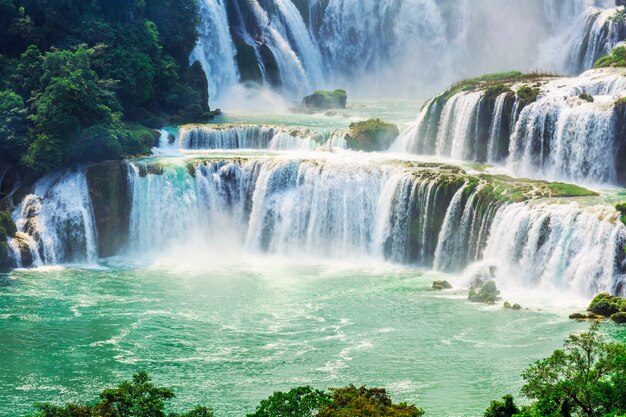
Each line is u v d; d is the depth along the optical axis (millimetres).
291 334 61094
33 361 57125
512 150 84500
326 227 82062
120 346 59438
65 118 83938
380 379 53719
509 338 59031
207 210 84938
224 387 53219
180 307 66812
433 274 75312
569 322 61312
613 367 41250
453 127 89438
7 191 85125
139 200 83500
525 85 89875
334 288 71000
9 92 87812
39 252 78875
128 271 76875
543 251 69000
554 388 40625
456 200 75750
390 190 80062
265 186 83875
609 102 80750
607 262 65250
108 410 39062
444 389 52156
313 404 40094
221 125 96125
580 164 81000
